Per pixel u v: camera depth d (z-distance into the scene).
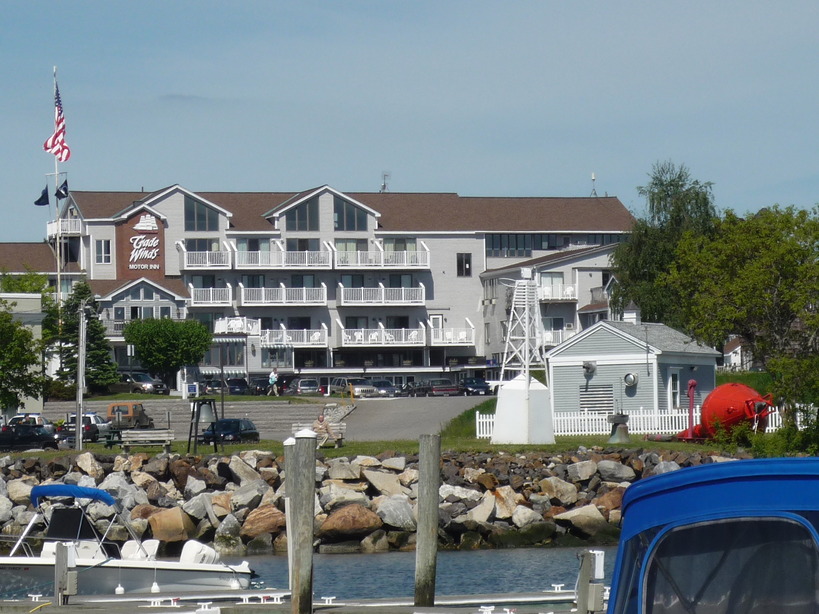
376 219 174.00
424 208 180.00
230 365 163.62
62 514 39.31
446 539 60.47
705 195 142.38
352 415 117.38
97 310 149.62
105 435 95.44
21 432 93.12
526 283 86.75
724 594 12.12
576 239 181.00
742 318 75.31
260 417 116.62
